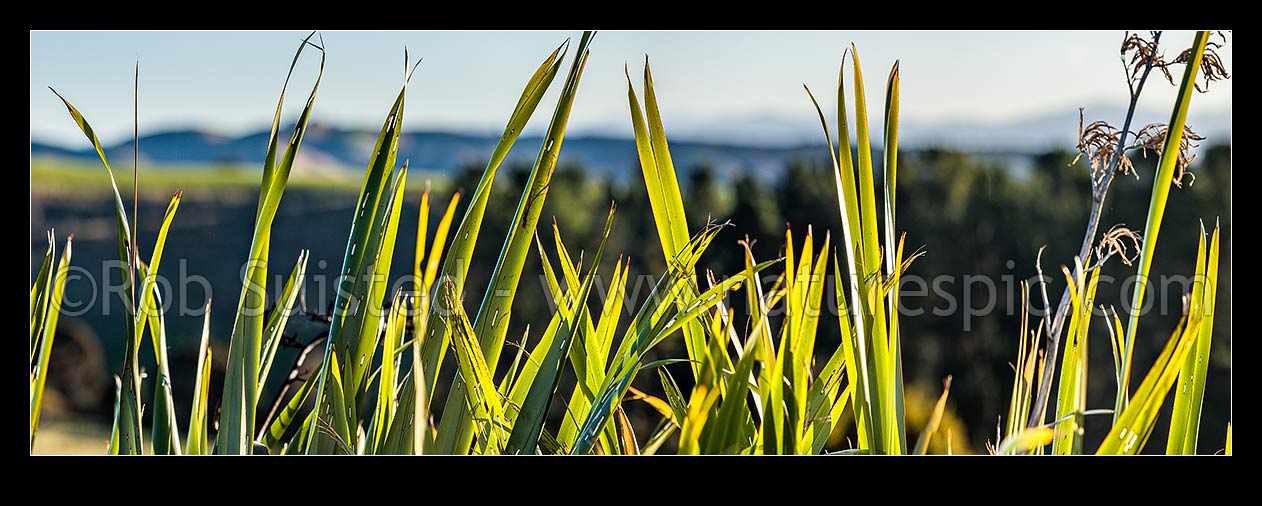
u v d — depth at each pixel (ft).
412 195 93.50
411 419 12.71
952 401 116.16
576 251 104.63
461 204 90.43
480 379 12.67
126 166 143.23
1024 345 13.12
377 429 13.02
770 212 116.26
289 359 14.30
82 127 12.59
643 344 12.53
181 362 85.40
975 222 120.47
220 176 140.87
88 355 104.22
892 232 12.15
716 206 118.62
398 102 12.87
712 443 11.91
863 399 12.13
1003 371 116.57
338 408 12.73
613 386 12.71
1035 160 120.78
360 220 12.97
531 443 12.49
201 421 12.59
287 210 124.06
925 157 124.16
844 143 12.10
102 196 143.13
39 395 12.82
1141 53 12.80
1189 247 98.94
